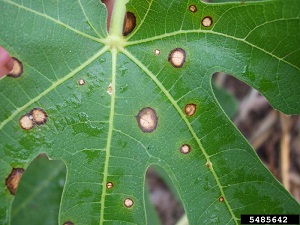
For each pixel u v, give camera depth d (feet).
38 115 0.58
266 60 0.59
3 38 0.57
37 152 0.58
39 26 0.58
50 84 0.59
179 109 0.61
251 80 0.60
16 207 0.84
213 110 0.61
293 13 0.57
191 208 0.60
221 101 0.92
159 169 0.89
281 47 0.58
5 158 0.57
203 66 0.61
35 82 0.58
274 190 0.60
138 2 0.59
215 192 0.60
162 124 0.61
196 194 0.60
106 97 0.60
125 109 0.61
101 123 0.60
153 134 0.61
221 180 0.60
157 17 0.60
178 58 0.61
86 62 0.60
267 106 1.11
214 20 0.59
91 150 0.60
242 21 0.59
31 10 0.58
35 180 0.86
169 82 0.61
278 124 1.06
